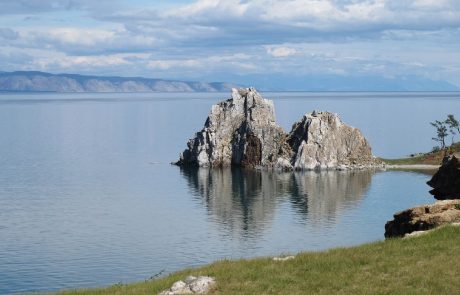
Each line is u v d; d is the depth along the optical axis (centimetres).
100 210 16338
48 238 13012
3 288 9350
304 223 14588
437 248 4347
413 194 18475
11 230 13812
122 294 4075
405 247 4475
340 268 4147
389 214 15575
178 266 10712
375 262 4200
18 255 11544
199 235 13375
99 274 10169
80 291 4619
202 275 4222
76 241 12731
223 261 4675
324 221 14775
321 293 3719
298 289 3822
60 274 10144
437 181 8400
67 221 14862
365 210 16162
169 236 13250
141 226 14300
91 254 11619
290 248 11988
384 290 3669
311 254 4572
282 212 16050
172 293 3900
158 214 15800
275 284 3916
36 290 9219
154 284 4244
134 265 10781
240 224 14525
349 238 12862
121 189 19912
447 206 5544
